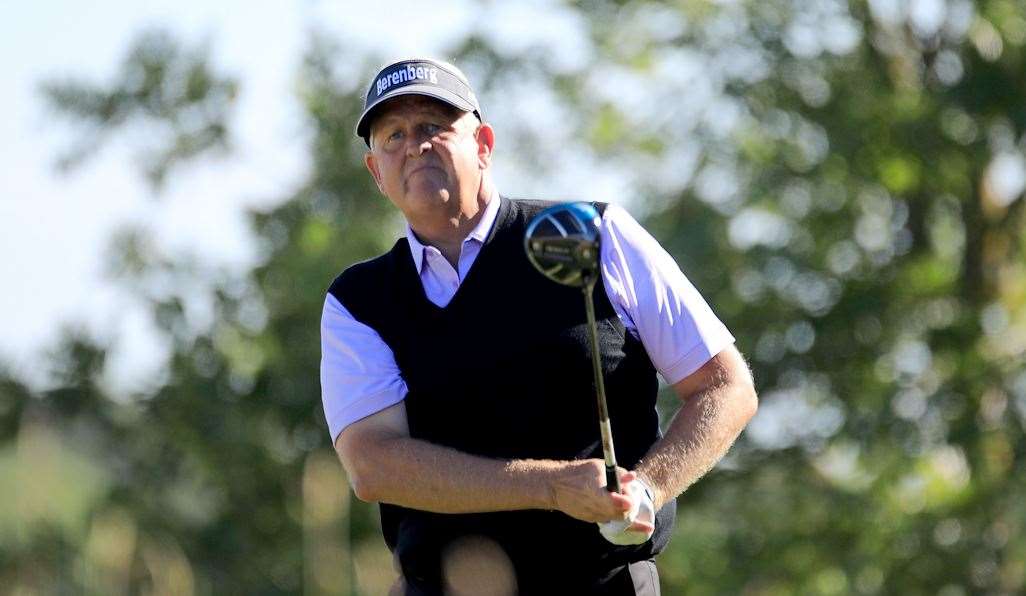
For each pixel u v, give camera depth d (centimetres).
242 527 8475
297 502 8562
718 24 6950
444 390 1557
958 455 6844
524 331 1541
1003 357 6769
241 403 8450
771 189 6775
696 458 1502
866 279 6981
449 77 1580
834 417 6775
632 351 1555
